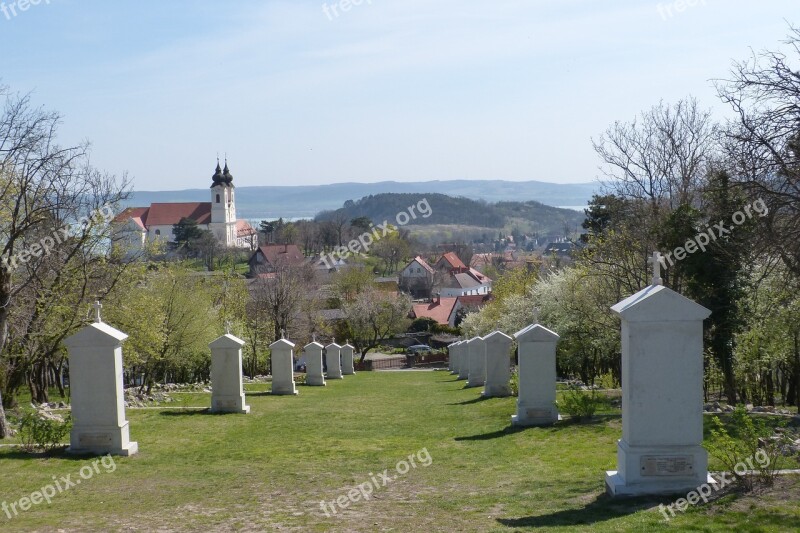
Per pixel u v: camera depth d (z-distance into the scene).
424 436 18.11
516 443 15.99
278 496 11.69
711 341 21.92
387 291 72.38
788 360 24.56
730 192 20.06
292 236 115.38
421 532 9.16
